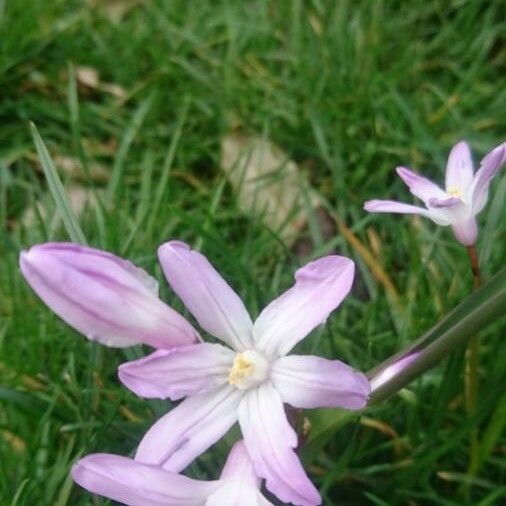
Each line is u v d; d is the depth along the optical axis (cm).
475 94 27
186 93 28
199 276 13
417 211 15
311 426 14
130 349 16
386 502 18
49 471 18
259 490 12
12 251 22
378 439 19
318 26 29
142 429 18
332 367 12
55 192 15
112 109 28
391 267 23
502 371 18
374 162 26
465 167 15
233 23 29
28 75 29
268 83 28
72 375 19
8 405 19
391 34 29
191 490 12
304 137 27
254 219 24
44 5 30
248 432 12
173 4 30
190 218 20
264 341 13
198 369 12
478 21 30
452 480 19
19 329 21
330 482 17
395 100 26
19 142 27
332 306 12
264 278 22
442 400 17
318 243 22
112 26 30
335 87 27
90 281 12
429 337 13
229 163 26
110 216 22
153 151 27
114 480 12
